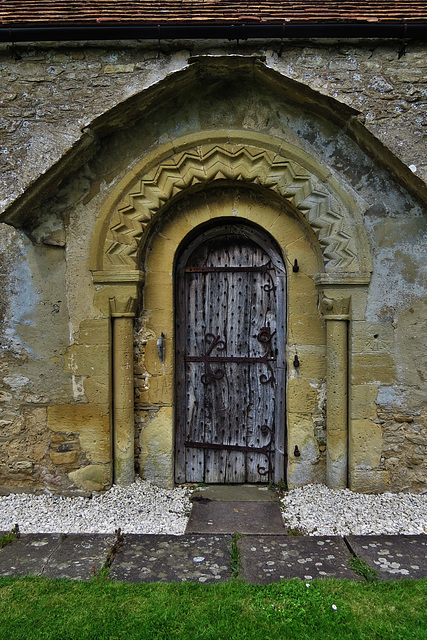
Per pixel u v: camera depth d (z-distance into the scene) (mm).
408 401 3750
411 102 3605
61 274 3787
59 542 3213
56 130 3672
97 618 2426
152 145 3738
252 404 4234
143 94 3439
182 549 3113
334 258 3691
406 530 3330
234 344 4227
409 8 3570
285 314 4125
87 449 3828
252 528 3404
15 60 3664
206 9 3582
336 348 3781
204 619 2406
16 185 3709
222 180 3799
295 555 3021
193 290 4234
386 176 3691
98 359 3801
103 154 3725
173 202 3926
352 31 3447
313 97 3506
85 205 3750
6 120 3699
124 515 3574
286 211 3930
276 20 3412
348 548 3113
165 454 4023
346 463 3855
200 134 3707
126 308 3812
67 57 3652
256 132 3719
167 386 4004
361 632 2330
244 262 4188
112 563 2947
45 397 3834
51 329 3809
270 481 4219
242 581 2721
